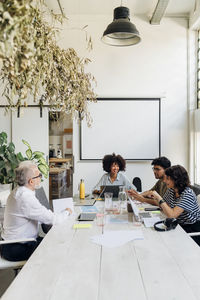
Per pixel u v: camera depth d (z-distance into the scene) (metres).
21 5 0.84
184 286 1.20
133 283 1.23
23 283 1.24
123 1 4.71
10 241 1.98
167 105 5.16
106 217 2.33
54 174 6.41
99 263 1.44
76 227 2.05
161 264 1.42
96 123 5.12
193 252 1.58
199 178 5.07
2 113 5.07
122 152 5.13
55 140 8.52
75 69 1.87
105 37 3.04
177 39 5.16
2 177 4.77
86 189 5.14
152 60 5.16
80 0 4.67
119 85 5.15
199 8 4.60
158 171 3.18
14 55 0.93
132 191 2.82
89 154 5.13
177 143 5.16
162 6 4.44
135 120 5.13
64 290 1.18
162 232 1.93
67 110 2.12
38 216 2.09
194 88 5.14
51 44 1.45
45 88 1.76
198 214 2.34
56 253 1.58
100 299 1.11
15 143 5.12
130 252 1.58
